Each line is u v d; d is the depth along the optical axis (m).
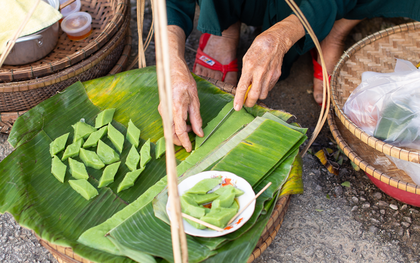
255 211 1.27
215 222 1.17
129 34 2.34
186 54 2.78
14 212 1.32
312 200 1.86
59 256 1.25
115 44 1.99
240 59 2.69
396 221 1.75
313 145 2.13
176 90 1.53
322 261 1.63
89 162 1.51
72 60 1.80
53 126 1.68
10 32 1.82
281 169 1.45
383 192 1.88
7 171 1.46
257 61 1.49
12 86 1.72
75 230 1.30
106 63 2.05
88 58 1.88
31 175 1.47
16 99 1.81
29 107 1.89
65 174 1.49
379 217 1.77
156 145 1.59
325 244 1.69
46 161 1.54
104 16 2.28
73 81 1.92
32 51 1.90
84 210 1.37
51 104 1.73
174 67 1.63
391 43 1.95
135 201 1.35
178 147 1.63
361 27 2.88
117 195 1.43
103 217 1.36
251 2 2.17
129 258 1.17
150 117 1.75
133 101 1.81
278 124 1.56
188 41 2.90
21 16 1.88
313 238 1.71
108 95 1.83
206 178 1.35
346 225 1.75
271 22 2.19
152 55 2.75
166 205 1.26
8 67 1.90
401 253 1.64
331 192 1.90
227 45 2.35
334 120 1.75
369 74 1.76
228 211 1.19
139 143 1.63
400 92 1.58
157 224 1.27
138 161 1.53
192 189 1.30
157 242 1.21
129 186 1.45
